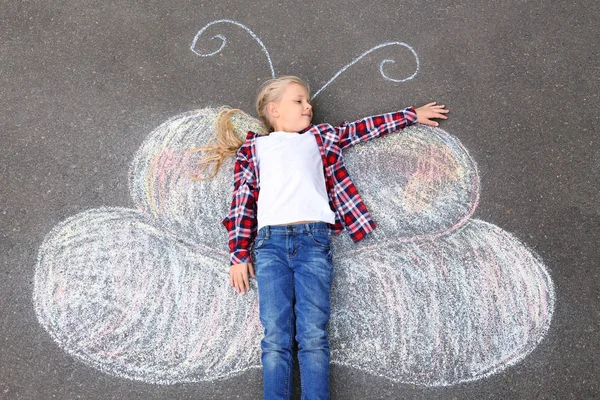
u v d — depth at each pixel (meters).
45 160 2.24
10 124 2.28
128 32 2.37
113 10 2.38
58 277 2.12
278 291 1.89
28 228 2.17
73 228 2.17
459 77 2.29
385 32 2.34
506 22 2.35
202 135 2.27
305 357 1.82
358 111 2.28
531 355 2.00
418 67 2.30
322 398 1.77
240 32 2.36
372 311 2.06
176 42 2.35
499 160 2.20
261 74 2.32
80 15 2.38
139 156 2.25
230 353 2.03
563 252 2.11
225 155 2.21
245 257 1.99
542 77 2.28
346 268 2.11
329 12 2.36
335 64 2.32
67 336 2.05
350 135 2.15
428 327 2.03
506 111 2.25
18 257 2.14
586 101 2.26
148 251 2.14
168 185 2.21
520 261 2.10
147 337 2.04
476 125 2.24
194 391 1.99
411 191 2.19
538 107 2.25
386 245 2.13
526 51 2.31
